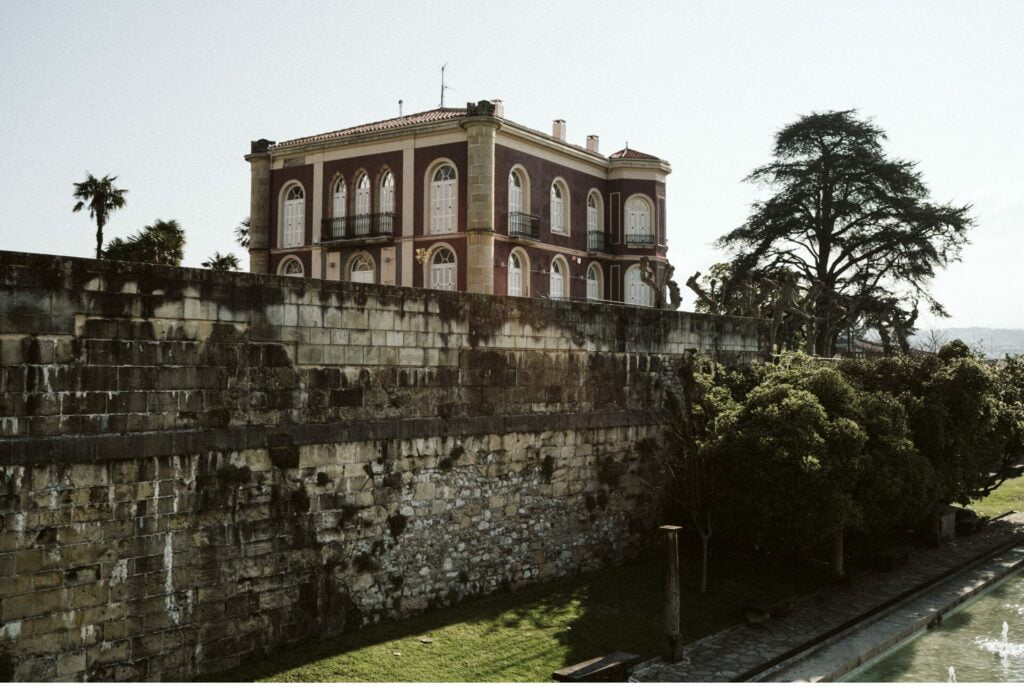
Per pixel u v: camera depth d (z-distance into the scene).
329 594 14.20
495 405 17.64
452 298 16.67
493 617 16.00
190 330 12.37
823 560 22.27
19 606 10.46
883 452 19.41
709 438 19.44
